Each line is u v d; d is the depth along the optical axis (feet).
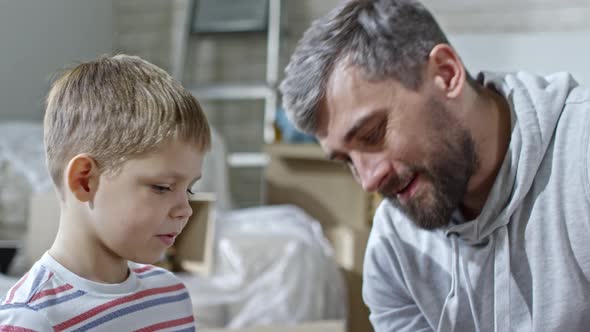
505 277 3.52
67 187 3.00
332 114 3.40
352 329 8.92
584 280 3.43
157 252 3.01
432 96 3.35
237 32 11.75
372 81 3.29
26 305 2.76
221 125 12.44
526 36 9.59
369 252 4.13
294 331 5.69
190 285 7.05
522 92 3.54
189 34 12.05
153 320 3.16
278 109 10.85
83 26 12.34
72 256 2.99
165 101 3.01
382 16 3.35
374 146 3.38
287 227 8.11
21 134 8.75
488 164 3.52
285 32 11.75
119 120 2.93
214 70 12.46
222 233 7.80
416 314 4.14
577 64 9.23
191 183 3.12
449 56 3.39
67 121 3.02
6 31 10.85
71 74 3.16
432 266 3.88
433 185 3.40
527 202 3.50
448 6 10.33
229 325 7.01
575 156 3.39
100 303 2.96
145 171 2.90
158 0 12.82
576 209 3.37
